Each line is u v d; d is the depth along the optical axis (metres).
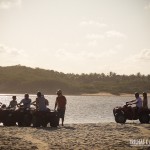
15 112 21.42
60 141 14.27
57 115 21.11
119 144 13.62
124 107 24.50
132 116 24.31
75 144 13.48
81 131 18.20
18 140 14.31
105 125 21.89
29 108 21.62
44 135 16.19
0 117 21.56
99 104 106.31
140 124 22.69
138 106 24.39
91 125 21.98
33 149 12.27
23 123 21.28
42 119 20.78
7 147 12.59
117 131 18.31
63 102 21.86
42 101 21.05
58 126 21.22
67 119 39.44
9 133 16.69
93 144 13.52
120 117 24.41
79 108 74.69
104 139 15.00
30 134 16.50
